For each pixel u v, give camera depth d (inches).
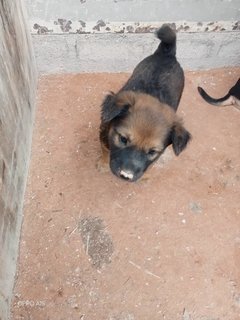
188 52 22.5
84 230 17.6
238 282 17.1
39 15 19.3
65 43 20.9
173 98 18.0
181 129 15.6
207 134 21.3
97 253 17.1
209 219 18.6
